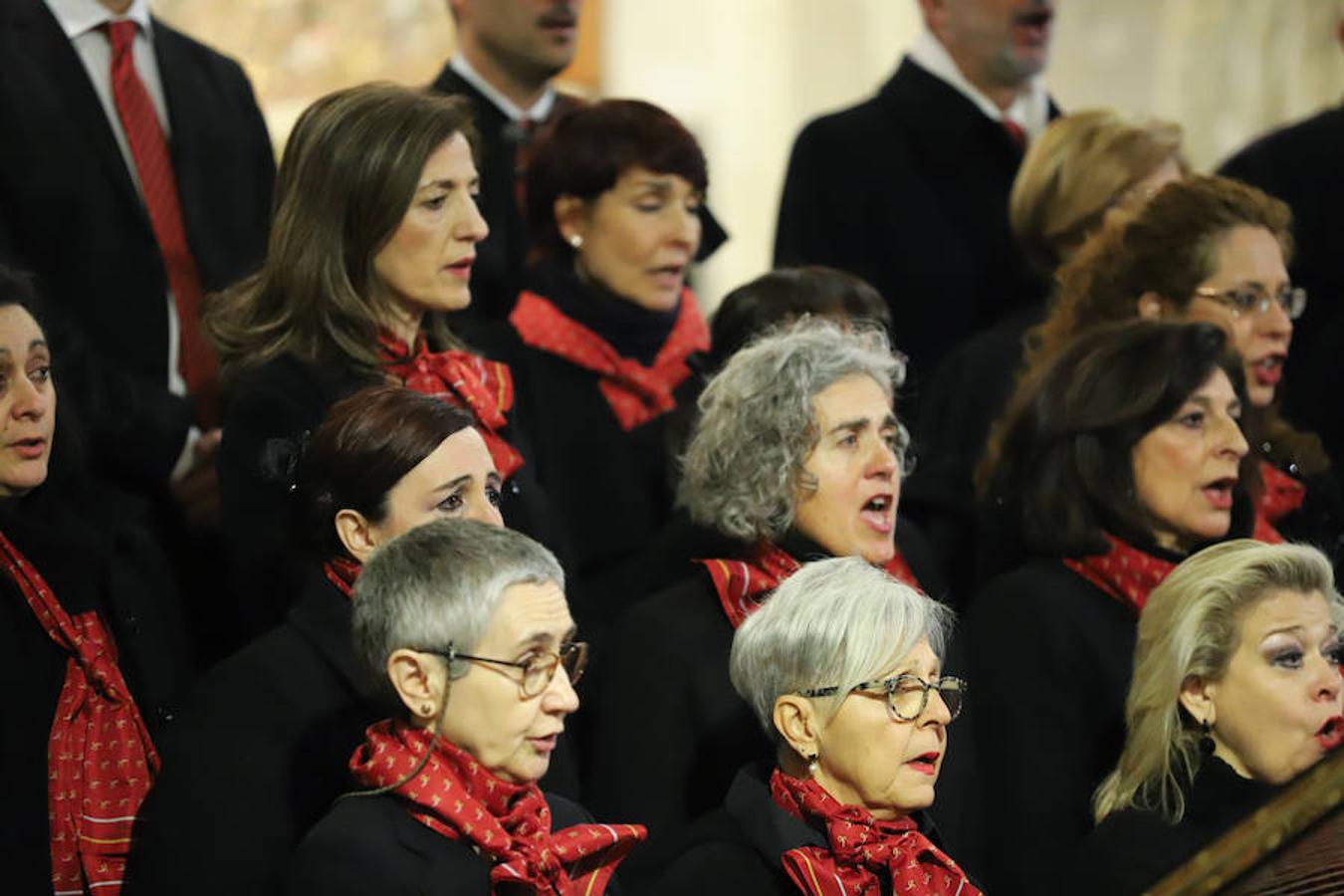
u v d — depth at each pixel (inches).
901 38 1349.7
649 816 533.3
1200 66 1352.1
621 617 568.1
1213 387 601.6
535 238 709.3
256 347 569.6
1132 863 508.4
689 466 575.5
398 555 441.4
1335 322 837.8
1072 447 604.4
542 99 819.4
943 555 705.6
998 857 564.7
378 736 442.9
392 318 578.2
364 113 573.9
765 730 483.5
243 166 714.8
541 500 604.7
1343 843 382.9
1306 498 687.1
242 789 474.6
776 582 553.9
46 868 500.1
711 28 1330.0
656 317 693.9
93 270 662.5
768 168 1337.4
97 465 609.3
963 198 845.2
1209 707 520.4
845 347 567.8
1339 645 520.4
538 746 436.1
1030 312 768.9
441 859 427.8
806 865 454.6
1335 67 1320.1
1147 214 694.5
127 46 690.2
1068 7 1402.6
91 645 522.3
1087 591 595.2
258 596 542.0
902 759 461.1
